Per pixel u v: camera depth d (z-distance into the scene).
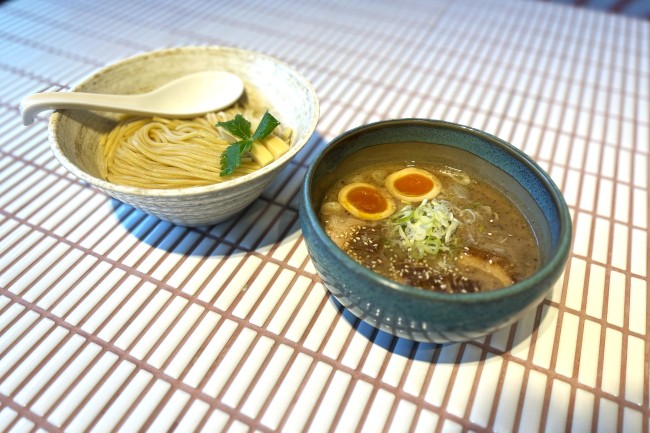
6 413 0.27
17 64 0.55
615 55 0.64
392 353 0.30
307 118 0.36
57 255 0.35
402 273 0.30
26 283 0.33
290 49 0.61
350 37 0.64
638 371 0.30
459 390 0.29
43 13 0.65
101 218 0.38
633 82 0.59
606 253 0.37
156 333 0.31
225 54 0.43
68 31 0.62
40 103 0.34
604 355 0.31
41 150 0.44
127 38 0.61
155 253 0.36
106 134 0.39
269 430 0.27
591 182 0.44
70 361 0.29
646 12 0.84
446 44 0.64
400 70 0.58
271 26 0.66
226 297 0.33
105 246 0.36
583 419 0.28
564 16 0.73
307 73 0.57
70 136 0.35
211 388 0.28
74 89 0.37
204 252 0.36
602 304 0.34
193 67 0.43
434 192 0.34
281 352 0.30
